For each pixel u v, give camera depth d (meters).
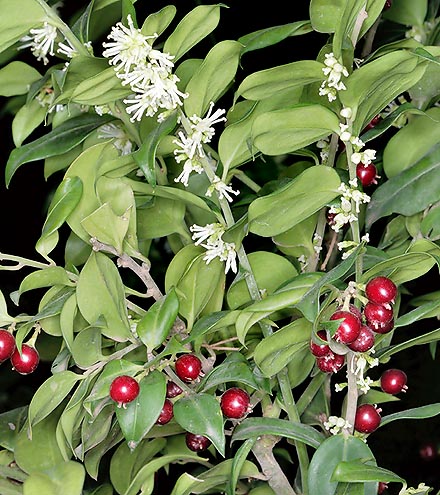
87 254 1.62
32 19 1.33
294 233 1.49
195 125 1.26
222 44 1.22
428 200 1.53
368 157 1.19
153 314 1.23
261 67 1.96
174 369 1.35
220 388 1.49
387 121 1.37
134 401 1.22
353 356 1.26
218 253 1.30
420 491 1.34
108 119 1.51
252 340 1.49
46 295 1.36
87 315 1.27
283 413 1.79
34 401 1.30
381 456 2.19
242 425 1.34
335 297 1.21
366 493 1.27
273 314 1.47
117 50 1.17
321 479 1.25
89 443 1.39
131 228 1.33
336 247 1.67
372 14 1.29
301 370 1.47
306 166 1.66
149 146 1.21
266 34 1.29
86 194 1.33
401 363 2.19
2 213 2.21
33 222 2.21
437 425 2.18
